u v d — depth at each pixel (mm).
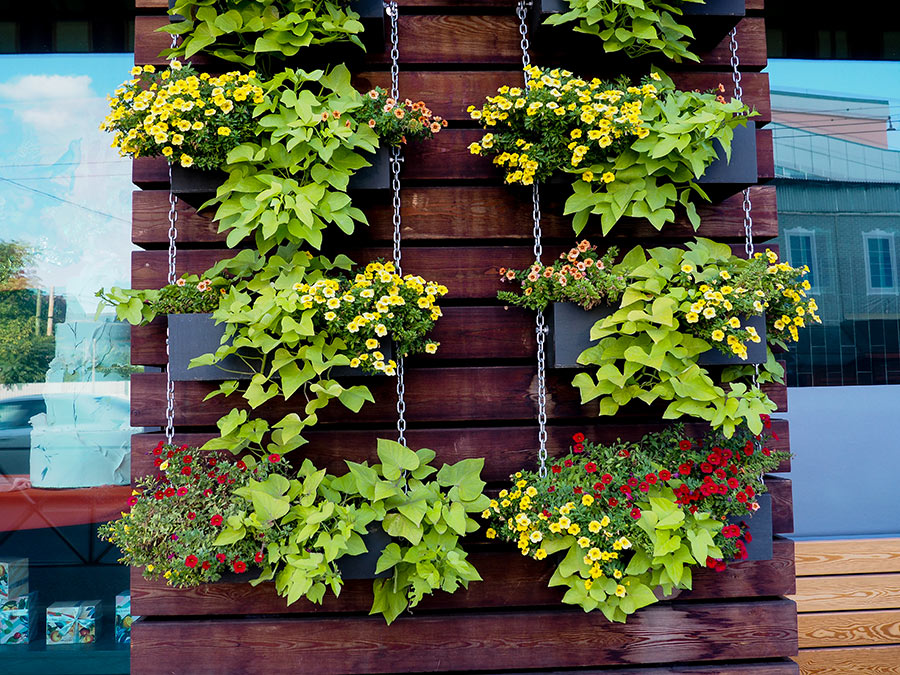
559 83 1843
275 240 1836
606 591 1732
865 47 2801
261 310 1686
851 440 2621
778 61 2777
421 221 2035
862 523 2586
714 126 1784
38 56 2631
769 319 1918
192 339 1780
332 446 1952
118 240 2596
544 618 1939
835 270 2699
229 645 1883
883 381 2652
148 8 2053
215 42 1885
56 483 2459
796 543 2486
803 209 2721
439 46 2082
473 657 1918
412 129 1845
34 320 2539
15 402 2494
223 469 1776
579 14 1859
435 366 2031
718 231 2102
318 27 1859
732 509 1778
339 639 1901
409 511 1696
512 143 1913
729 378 1915
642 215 1858
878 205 2748
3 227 2564
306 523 1678
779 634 1977
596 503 1752
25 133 2607
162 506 1711
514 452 1982
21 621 2383
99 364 2531
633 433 2012
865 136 2770
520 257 2047
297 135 1727
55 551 2428
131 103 1802
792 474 2590
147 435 1952
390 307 1761
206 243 2021
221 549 1654
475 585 1941
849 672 2443
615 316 1767
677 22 1979
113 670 2342
